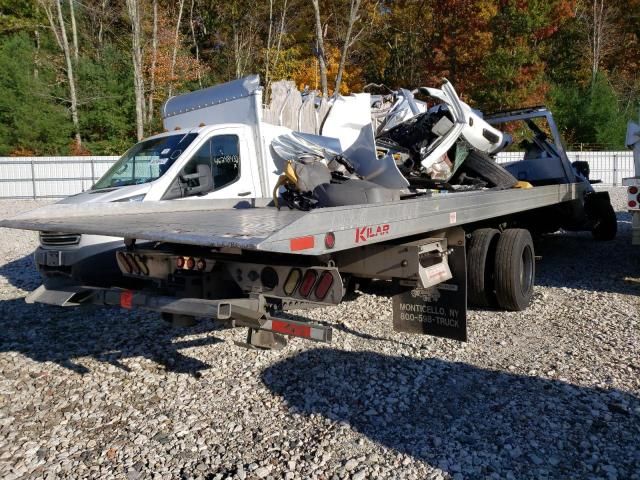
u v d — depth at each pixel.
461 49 32.12
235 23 37.50
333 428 3.76
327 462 3.36
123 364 5.04
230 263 3.87
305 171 5.21
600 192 10.94
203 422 3.93
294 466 3.33
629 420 3.73
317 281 3.50
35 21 36.94
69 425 3.94
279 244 2.94
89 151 33.03
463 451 3.43
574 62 41.47
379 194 4.80
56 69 34.62
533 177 9.71
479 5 31.02
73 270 5.66
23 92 32.41
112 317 6.54
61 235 5.74
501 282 6.12
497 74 30.45
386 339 5.43
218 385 4.52
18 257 11.21
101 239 5.66
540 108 9.34
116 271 5.67
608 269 8.58
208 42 40.25
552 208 9.09
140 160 6.75
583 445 3.45
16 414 4.12
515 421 3.77
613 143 34.62
